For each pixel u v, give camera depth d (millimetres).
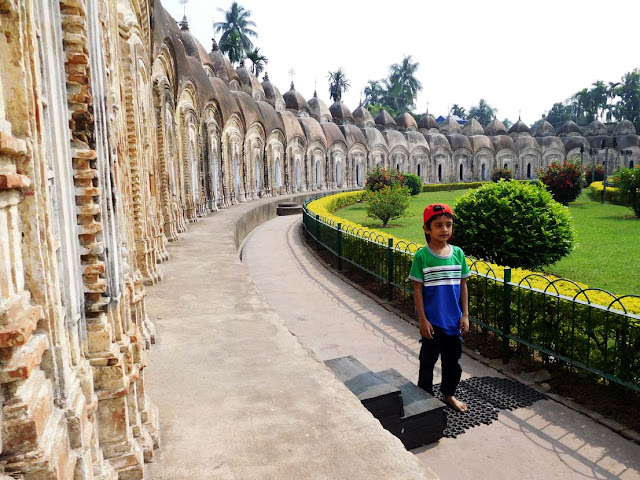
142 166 6496
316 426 2916
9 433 1426
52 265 1715
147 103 7488
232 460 2570
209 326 4809
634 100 59906
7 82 1542
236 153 20703
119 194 2854
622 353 3877
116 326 2359
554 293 4664
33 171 1602
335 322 6371
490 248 7719
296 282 8688
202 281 6723
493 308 5262
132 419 2482
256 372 3715
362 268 8445
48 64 1808
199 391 3391
